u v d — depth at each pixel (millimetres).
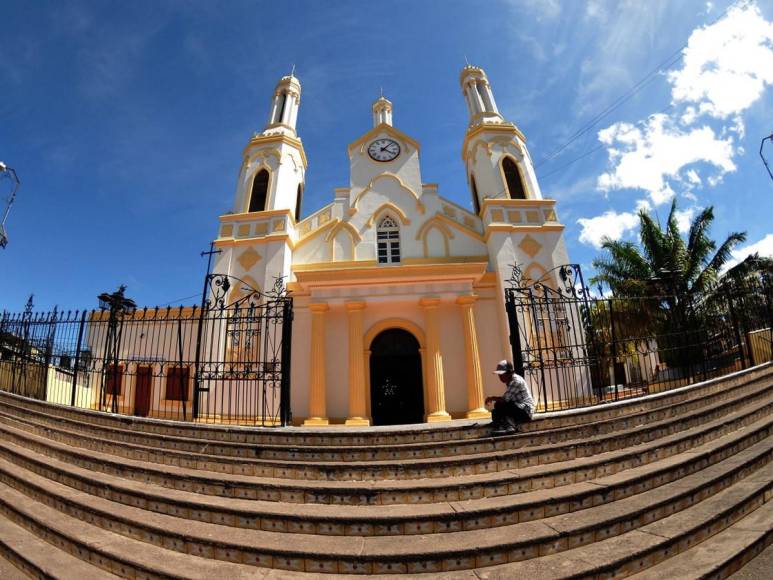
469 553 4184
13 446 8039
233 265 15977
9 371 11812
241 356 14414
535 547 4266
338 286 14703
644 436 6629
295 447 6605
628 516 4617
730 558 4027
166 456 6855
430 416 13250
